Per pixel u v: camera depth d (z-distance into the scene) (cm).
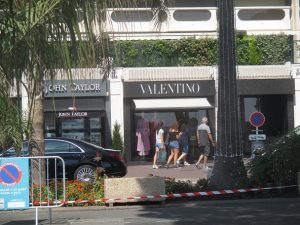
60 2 641
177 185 1652
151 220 1288
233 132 1620
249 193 1628
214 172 1639
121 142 2917
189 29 3089
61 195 1504
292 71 3056
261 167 1620
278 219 1272
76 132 2938
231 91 1622
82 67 651
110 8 657
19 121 744
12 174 990
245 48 3084
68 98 2892
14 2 650
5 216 1425
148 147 3005
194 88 3011
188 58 3048
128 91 2964
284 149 1612
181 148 2819
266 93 3047
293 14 3161
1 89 668
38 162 1152
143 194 1543
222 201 1573
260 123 2155
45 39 649
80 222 1279
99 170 1736
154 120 3012
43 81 680
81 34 641
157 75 2989
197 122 3019
